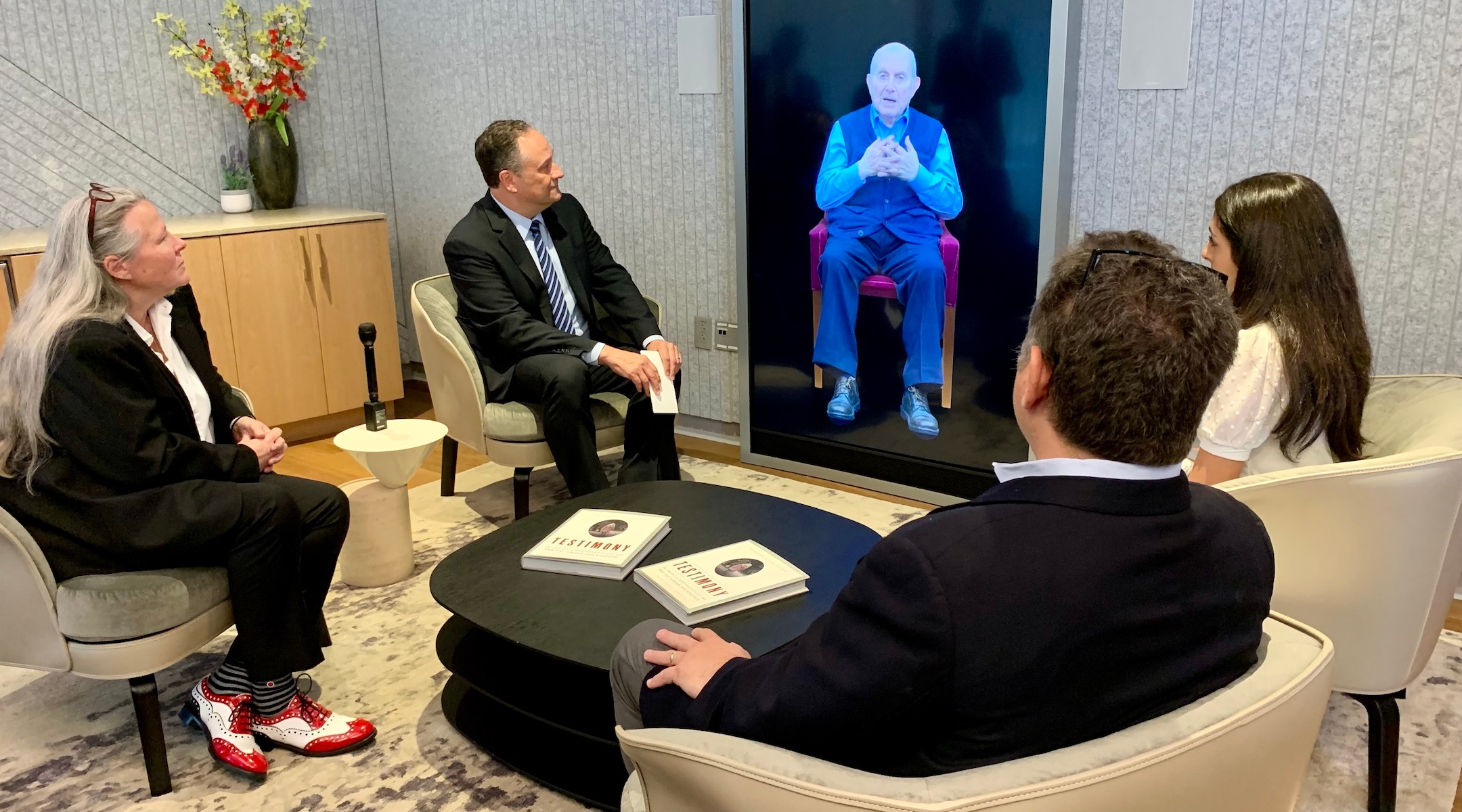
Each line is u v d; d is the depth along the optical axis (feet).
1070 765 2.77
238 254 12.28
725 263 12.23
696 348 12.90
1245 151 8.75
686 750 3.25
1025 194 9.53
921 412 10.71
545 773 6.37
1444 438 5.45
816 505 10.87
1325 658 3.29
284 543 6.41
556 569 6.73
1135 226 9.39
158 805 6.21
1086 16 9.21
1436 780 6.22
